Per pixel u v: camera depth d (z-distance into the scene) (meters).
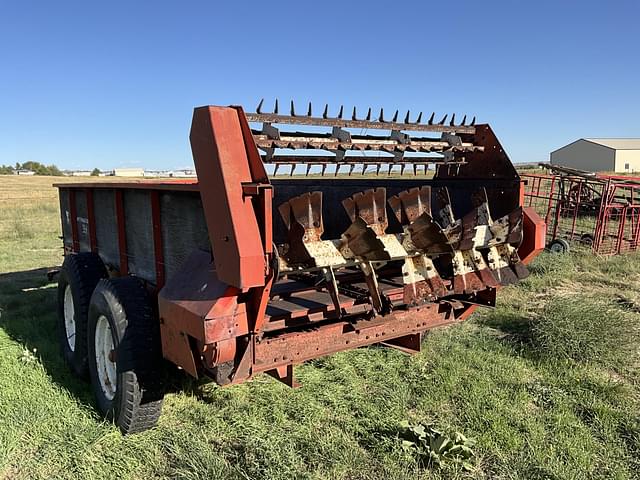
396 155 3.82
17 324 5.73
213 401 3.93
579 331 4.98
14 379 4.20
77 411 3.69
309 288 3.63
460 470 3.11
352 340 3.21
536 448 3.33
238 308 2.58
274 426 3.57
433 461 3.18
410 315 3.55
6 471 3.03
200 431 3.46
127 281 3.50
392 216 4.76
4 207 23.75
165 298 2.86
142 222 3.81
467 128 4.20
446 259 4.17
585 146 89.31
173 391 4.05
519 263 3.79
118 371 3.29
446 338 5.35
